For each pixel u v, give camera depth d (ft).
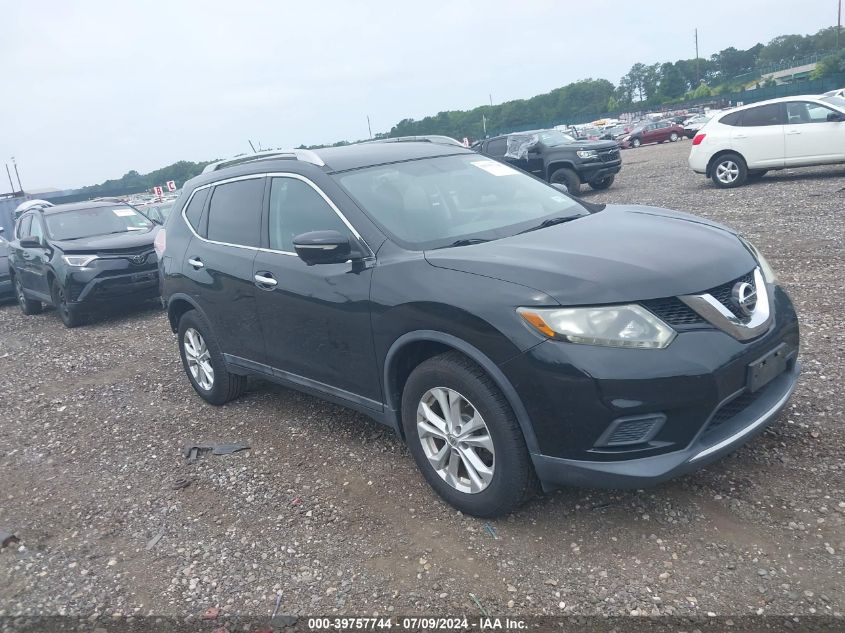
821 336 17.26
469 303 10.50
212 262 16.28
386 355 12.03
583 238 11.69
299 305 13.65
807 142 42.83
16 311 41.29
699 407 9.66
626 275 10.04
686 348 9.64
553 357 9.68
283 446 15.35
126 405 19.67
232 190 16.42
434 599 9.79
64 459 16.38
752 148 44.60
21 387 22.82
